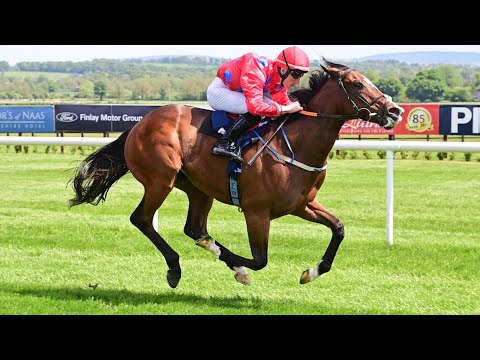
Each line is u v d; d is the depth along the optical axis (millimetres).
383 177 13680
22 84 68375
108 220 8352
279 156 4973
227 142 5012
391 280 5703
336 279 5734
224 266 6211
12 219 8359
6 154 18281
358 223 8648
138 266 6160
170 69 108938
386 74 91688
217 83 5219
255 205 5031
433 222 8688
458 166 15734
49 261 6273
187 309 4918
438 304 5059
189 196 5617
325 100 5004
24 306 4918
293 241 7195
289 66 5004
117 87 62656
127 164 5473
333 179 13359
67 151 19062
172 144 5227
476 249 6820
